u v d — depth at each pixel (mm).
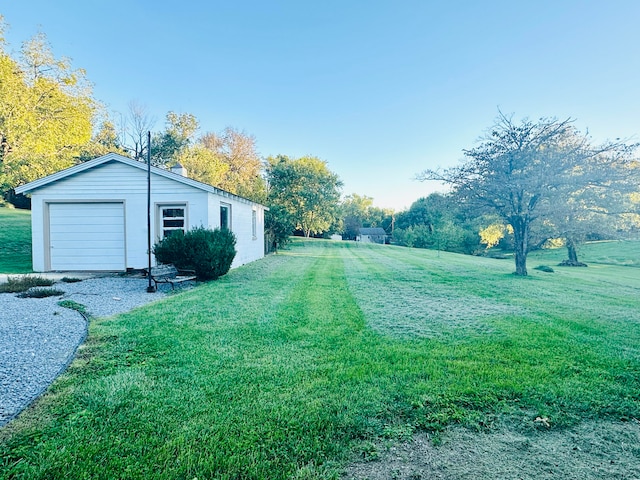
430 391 3039
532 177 11703
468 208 13492
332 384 3154
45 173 20266
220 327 4898
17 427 2424
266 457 2154
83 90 22203
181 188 11438
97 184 11406
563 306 6723
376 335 4648
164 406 2725
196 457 2131
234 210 13812
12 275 10188
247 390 3018
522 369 3539
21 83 18625
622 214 12289
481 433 2463
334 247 31062
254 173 34781
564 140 12281
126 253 11461
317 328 4930
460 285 9391
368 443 2320
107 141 32562
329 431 2434
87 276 10477
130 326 4906
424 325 5184
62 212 11445
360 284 9242
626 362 3756
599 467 2109
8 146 18562
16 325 4922
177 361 3662
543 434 2467
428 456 2201
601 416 2705
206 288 8336
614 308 6594
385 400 2877
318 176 33000
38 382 3133
